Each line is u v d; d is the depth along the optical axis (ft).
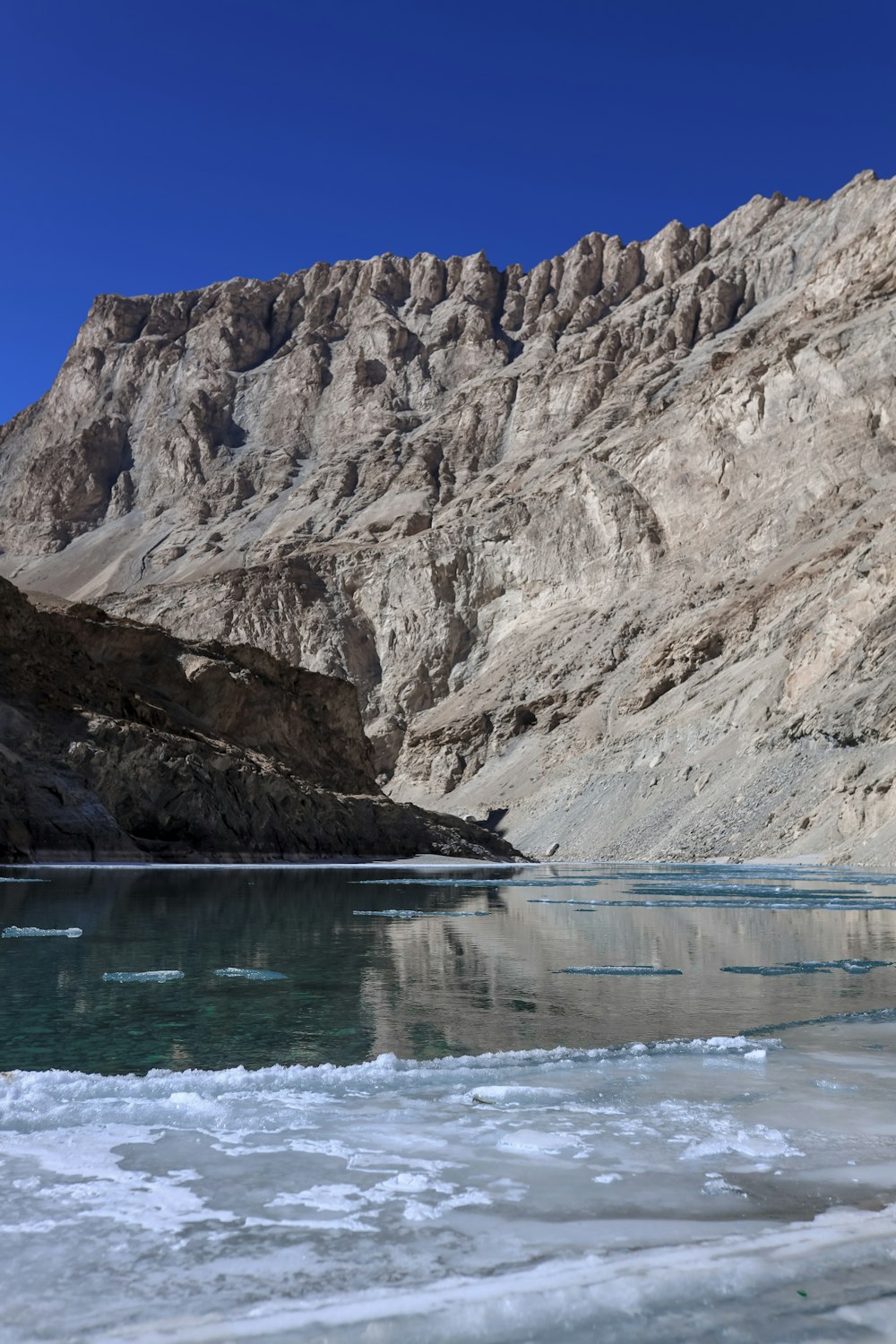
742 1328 10.98
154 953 45.14
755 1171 16.44
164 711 183.21
